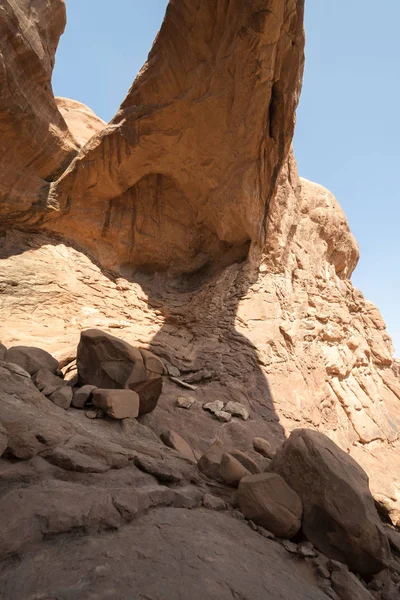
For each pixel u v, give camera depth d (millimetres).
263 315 10477
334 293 12773
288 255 11969
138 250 11828
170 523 3104
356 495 3621
